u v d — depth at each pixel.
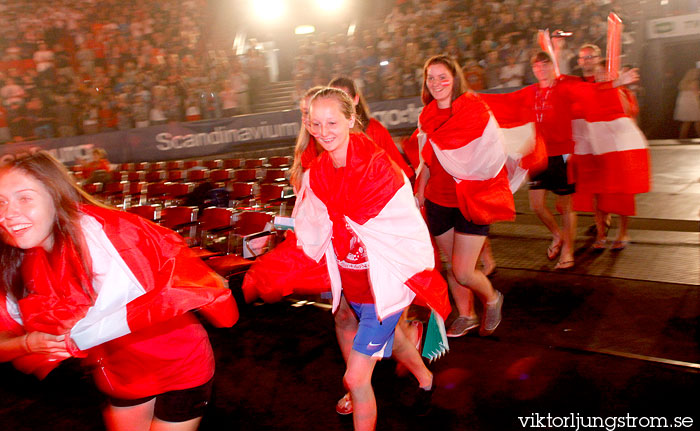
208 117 14.03
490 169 3.36
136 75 14.24
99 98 14.13
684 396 2.97
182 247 1.96
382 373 3.55
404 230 2.44
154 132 13.43
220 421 3.21
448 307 2.60
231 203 7.60
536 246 5.80
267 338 4.27
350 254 2.55
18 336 1.93
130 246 1.83
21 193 1.74
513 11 12.94
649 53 13.73
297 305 4.88
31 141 12.89
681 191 7.70
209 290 1.90
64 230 1.81
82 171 10.38
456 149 3.36
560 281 4.75
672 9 13.44
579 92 4.84
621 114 5.04
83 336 1.79
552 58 4.71
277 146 13.42
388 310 2.47
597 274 4.80
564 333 3.82
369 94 13.31
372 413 2.56
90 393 3.66
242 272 5.27
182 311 1.85
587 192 5.25
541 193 5.04
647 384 3.11
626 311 4.04
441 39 13.19
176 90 14.05
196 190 7.42
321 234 2.59
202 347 2.08
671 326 3.75
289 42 19.73
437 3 13.80
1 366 4.18
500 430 2.86
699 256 4.99
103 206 1.90
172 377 2.01
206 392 2.11
